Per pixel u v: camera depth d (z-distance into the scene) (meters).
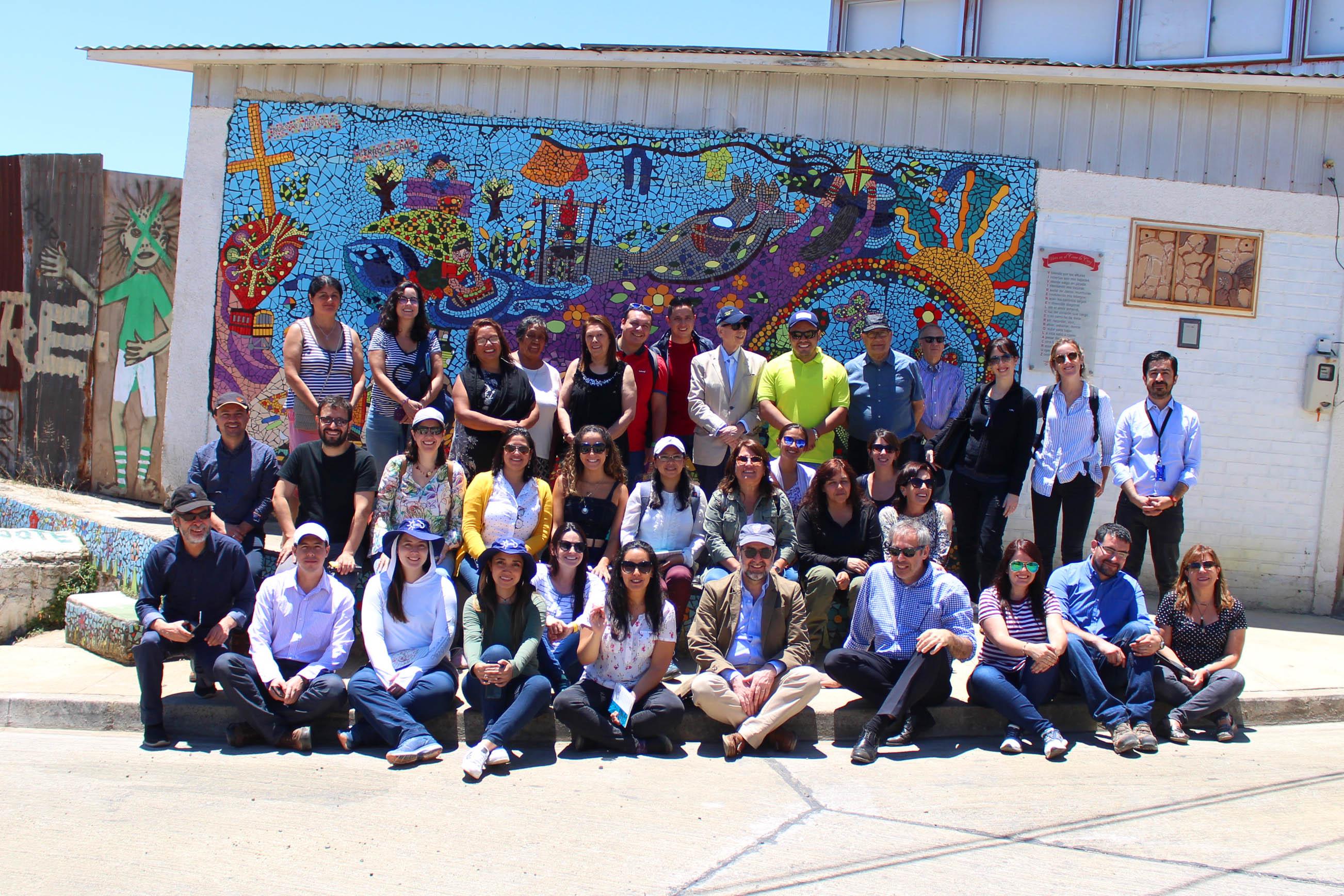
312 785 4.86
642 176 8.31
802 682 5.53
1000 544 7.05
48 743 5.44
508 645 5.64
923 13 14.48
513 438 6.39
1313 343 8.53
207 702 5.70
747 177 8.31
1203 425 8.52
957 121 8.36
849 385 7.54
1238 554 8.56
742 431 7.31
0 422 9.88
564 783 4.97
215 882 3.73
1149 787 4.99
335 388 7.27
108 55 8.32
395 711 5.36
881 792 4.89
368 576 6.54
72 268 9.45
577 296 8.35
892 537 5.96
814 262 8.35
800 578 6.68
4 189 9.69
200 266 8.39
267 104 8.36
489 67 8.33
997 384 7.08
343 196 8.35
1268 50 12.28
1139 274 8.43
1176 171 8.43
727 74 8.31
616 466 6.62
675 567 6.43
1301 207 8.48
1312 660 7.05
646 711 5.48
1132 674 5.82
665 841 4.20
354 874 3.83
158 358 9.18
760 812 4.58
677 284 8.33
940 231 8.36
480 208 8.34
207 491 6.52
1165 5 12.95
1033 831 4.35
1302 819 4.53
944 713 5.95
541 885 3.75
